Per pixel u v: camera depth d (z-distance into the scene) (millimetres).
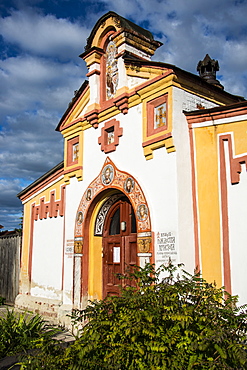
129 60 8305
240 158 6680
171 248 6879
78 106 10125
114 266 9016
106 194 9023
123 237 8867
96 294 9141
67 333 8555
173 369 3957
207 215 6957
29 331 6848
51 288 11000
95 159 9297
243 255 6410
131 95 8242
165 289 4684
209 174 7047
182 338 4203
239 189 6648
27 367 4660
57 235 11156
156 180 7422
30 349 6293
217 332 4043
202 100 7879
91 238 9352
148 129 7719
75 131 10086
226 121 6965
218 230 6777
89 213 9297
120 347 4234
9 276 13883
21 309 12023
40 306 11117
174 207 6953
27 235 12820
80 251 9258
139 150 7938
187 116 7406
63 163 10664
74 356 4367
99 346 4434
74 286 9242
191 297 4844
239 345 4008
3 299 13820
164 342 4137
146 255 7293
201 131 7273
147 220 7398
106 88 9328
